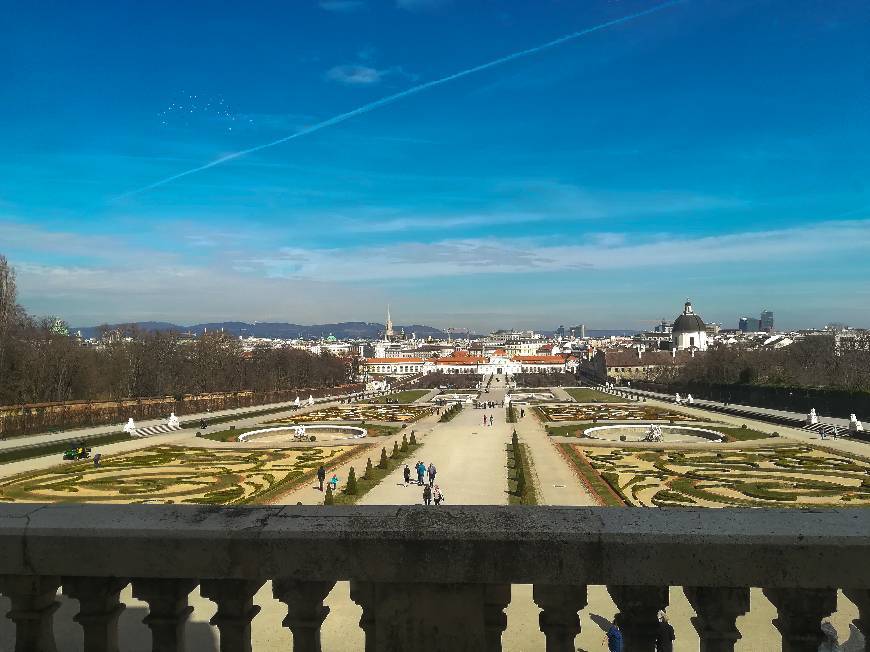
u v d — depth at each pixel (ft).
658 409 434.71
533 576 19.44
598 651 65.87
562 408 462.60
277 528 20.12
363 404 539.70
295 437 310.24
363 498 168.14
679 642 64.44
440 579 19.65
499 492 172.96
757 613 53.78
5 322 360.07
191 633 53.36
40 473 207.72
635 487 177.27
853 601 19.72
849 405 336.70
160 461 232.12
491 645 20.38
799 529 19.15
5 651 28.55
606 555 19.29
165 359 556.10
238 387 621.31
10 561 20.63
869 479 185.47
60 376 404.36
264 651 49.85
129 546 20.39
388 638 20.31
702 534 19.07
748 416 370.12
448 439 295.07
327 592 20.84
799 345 609.01
